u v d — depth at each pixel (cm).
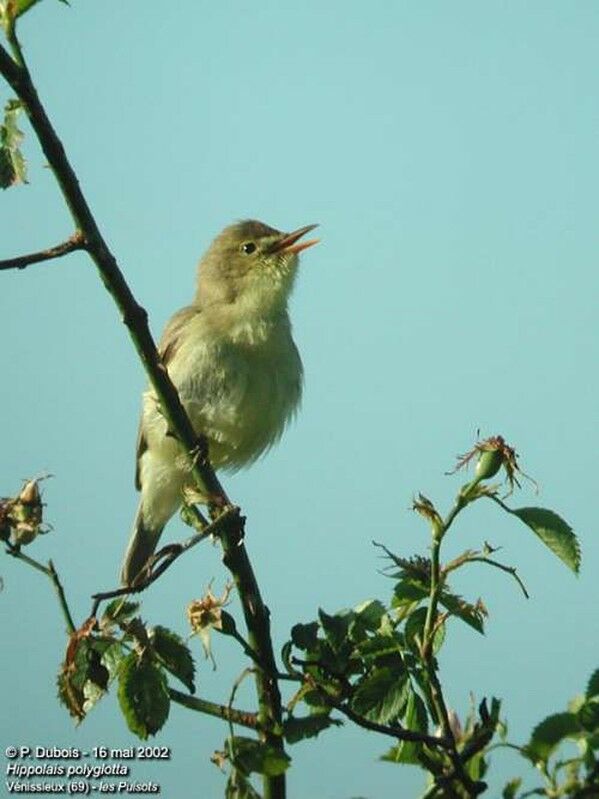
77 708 556
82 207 602
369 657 564
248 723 564
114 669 562
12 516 565
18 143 586
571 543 544
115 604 570
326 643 591
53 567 571
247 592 664
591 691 479
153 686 555
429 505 550
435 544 548
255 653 573
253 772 523
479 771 524
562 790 452
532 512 548
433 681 547
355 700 547
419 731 545
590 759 463
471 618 573
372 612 601
